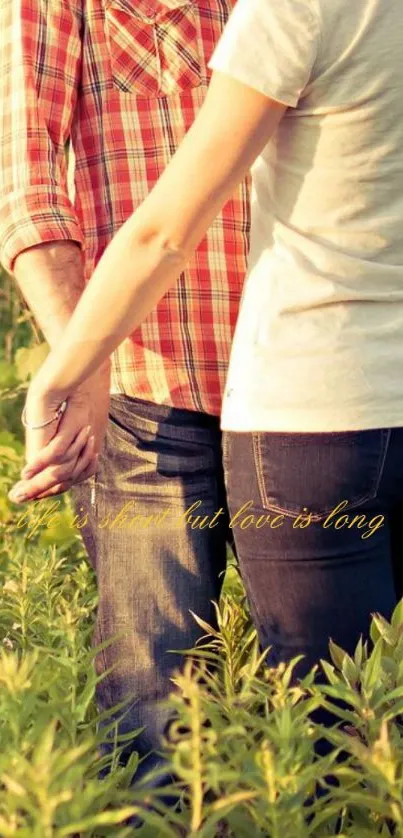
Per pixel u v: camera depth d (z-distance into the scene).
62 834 1.99
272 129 2.52
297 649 2.72
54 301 3.04
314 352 2.56
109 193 3.16
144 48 3.14
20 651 3.55
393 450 2.60
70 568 4.43
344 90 2.50
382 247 2.57
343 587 2.67
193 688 2.16
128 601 3.15
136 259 2.60
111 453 3.20
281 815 2.16
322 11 2.46
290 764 2.22
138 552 3.16
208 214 2.56
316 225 2.58
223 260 3.11
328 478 2.58
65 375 2.76
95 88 3.15
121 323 2.68
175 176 2.54
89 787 2.10
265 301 2.62
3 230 3.09
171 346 3.12
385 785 2.17
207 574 3.15
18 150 3.09
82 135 3.19
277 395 2.58
